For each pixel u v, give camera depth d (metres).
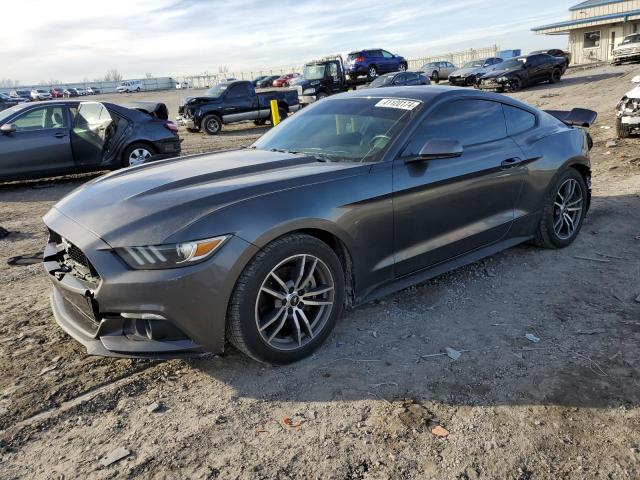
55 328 3.66
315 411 2.69
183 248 2.65
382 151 3.48
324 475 2.26
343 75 25.02
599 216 5.72
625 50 30.56
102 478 2.28
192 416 2.68
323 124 4.03
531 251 4.83
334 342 3.35
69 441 2.52
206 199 2.85
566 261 4.56
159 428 2.60
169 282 2.64
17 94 76.31
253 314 2.86
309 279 3.08
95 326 2.86
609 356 3.09
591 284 4.08
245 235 2.77
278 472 2.29
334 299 3.19
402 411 2.66
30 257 5.35
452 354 3.16
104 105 9.68
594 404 2.67
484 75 24.62
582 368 2.99
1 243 5.93
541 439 2.44
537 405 2.68
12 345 3.42
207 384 2.95
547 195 4.54
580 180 4.84
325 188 3.13
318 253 3.06
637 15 38.09
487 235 4.12
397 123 3.66
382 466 2.30
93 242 2.74
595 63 40.00
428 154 3.38
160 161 3.96
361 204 3.23
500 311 3.71
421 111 3.71
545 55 24.78
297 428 2.56
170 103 36.88
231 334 2.89
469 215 3.91
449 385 2.87
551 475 2.23
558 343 3.26
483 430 2.51
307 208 3.00
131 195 3.05
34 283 4.58
